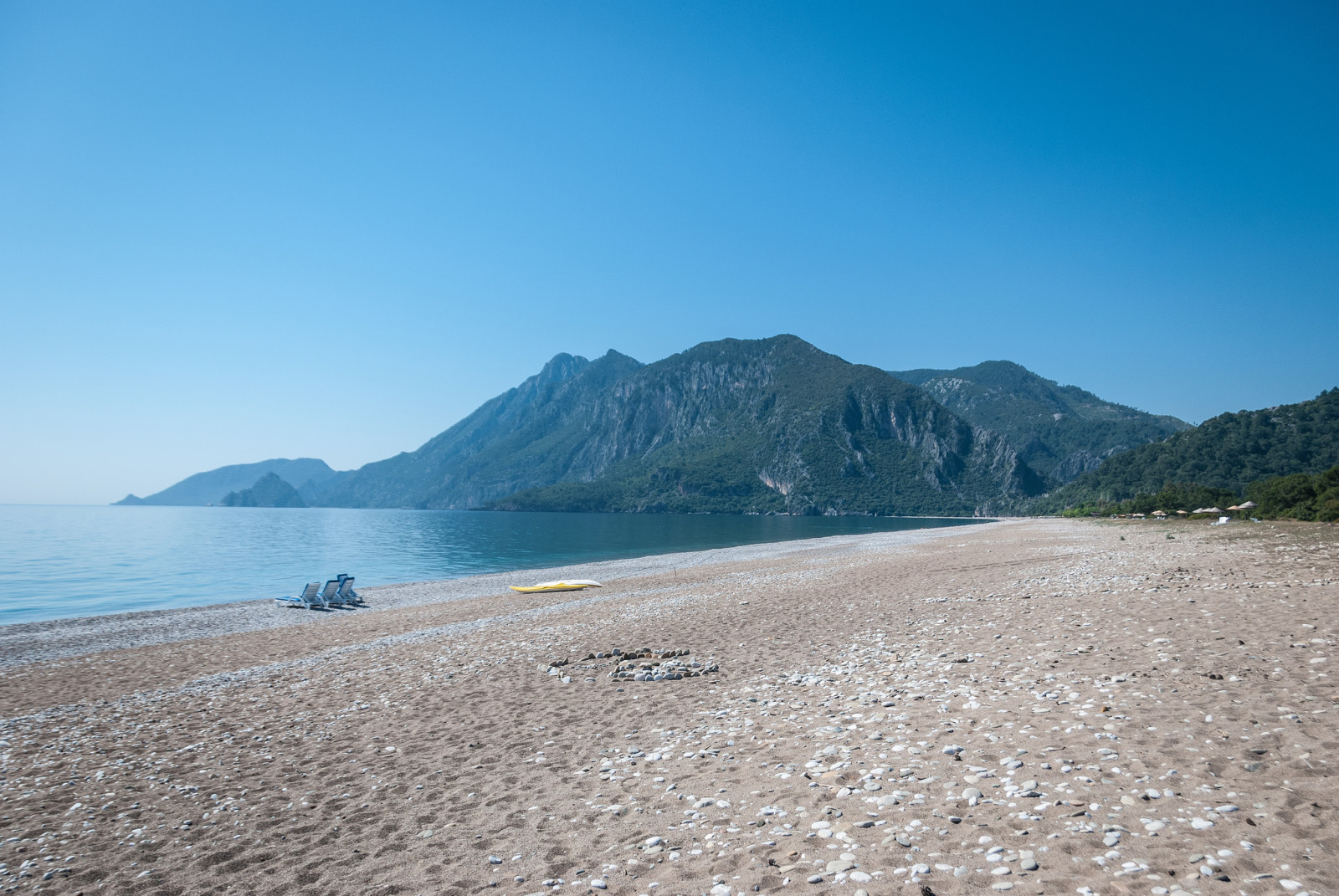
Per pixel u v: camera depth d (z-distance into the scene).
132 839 7.90
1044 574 23.95
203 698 15.25
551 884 5.80
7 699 16.48
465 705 12.77
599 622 21.92
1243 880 4.14
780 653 14.99
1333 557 19.02
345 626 26.59
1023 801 5.81
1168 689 8.31
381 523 186.50
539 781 8.53
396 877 6.39
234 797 9.01
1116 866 4.56
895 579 27.94
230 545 85.69
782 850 5.65
